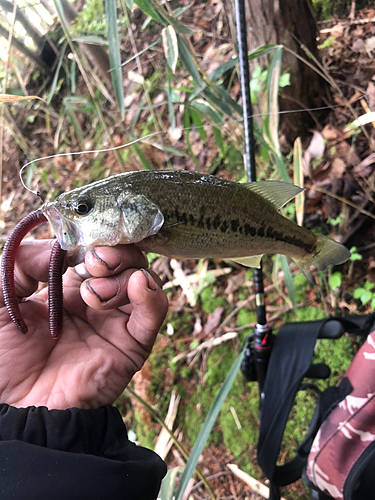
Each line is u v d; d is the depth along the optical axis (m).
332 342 0.48
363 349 0.31
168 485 0.36
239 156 0.66
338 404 0.31
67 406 0.22
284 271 0.44
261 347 0.33
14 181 0.94
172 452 0.51
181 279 0.62
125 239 0.23
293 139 0.60
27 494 0.17
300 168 0.40
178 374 0.56
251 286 0.58
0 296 0.24
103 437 0.21
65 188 0.83
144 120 0.79
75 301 0.27
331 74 0.60
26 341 0.24
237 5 0.30
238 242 0.26
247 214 0.26
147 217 0.23
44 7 0.83
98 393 0.23
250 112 0.31
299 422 0.46
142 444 0.53
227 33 0.73
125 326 0.25
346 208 0.52
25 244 0.25
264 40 0.51
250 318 0.55
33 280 0.25
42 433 0.19
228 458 0.48
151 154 0.70
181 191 0.24
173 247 0.25
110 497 0.18
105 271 0.21
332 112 0.58
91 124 0.89
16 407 0.21
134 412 0.56
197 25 0.79
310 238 0.30
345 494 0.28
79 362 0.24
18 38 0.80
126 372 0.24
